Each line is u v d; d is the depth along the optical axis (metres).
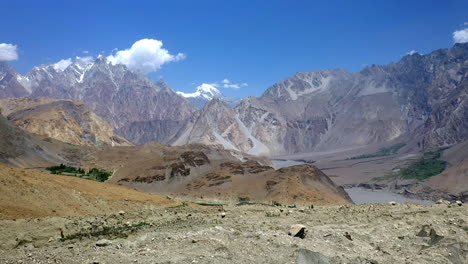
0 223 34.00
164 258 21.08
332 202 160.50
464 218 33.28
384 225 31.89
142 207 61.28
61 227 35.72
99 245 25.25
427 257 23.58
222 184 194.75
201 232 26.34
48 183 54.78
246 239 24.72
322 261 21.05
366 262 22.06
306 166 197.12
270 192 172.38
